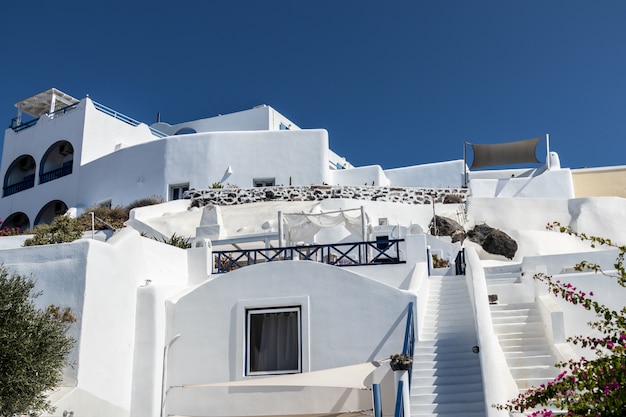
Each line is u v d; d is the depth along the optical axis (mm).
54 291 16297
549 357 16328
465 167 45938
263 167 43344
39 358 13023
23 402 12703
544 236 35000
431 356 15914
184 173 43344
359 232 23078
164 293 18062
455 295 18828
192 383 17391
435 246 28859
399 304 16672
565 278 19125
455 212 37375
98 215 38250
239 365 17234
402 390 12695
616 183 46594
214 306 17781
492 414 13008
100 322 16328
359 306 16906
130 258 17734
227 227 34219
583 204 37094
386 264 19531
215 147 43531
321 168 43281
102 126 49094
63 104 55125
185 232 34031
